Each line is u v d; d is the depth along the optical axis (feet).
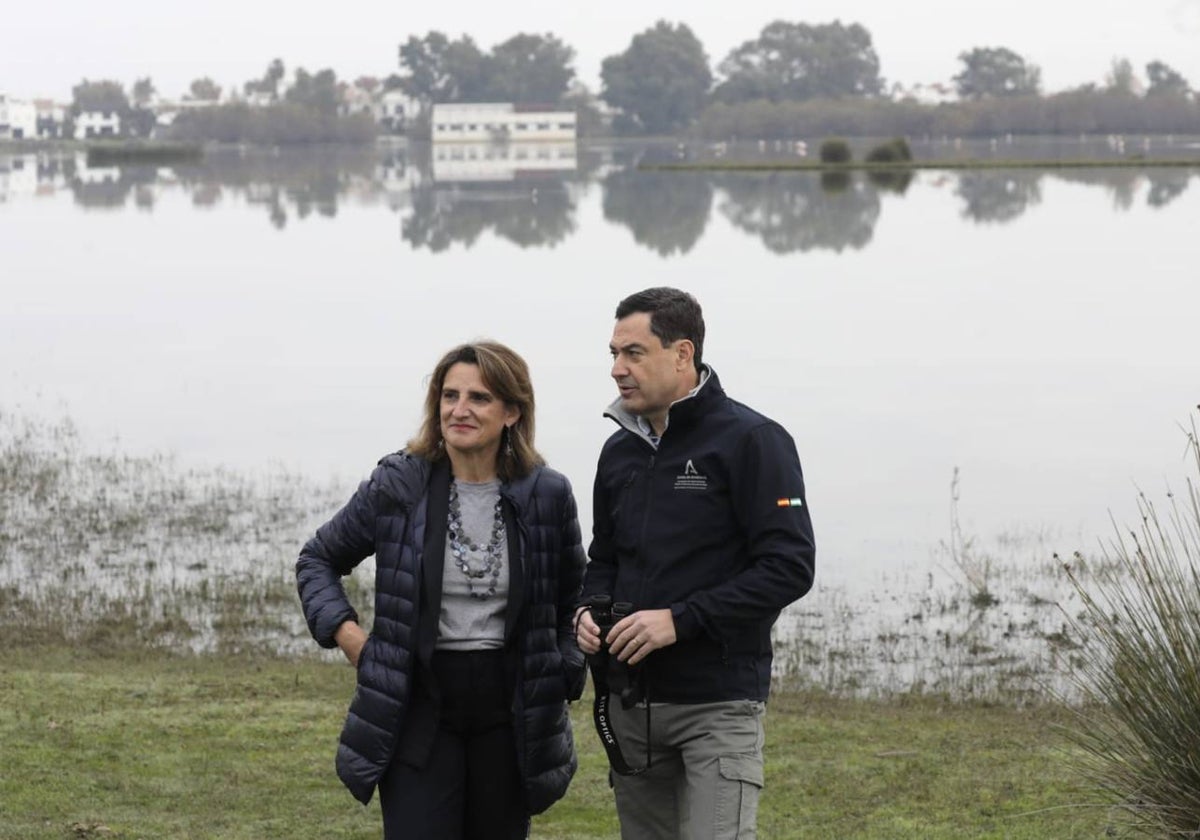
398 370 85.05
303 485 56.18
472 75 595.88
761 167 308.40
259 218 199.93
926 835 22.98
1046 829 22.77
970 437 66.08
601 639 15.28
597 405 71.56
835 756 28.04
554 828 23.65
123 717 28.66
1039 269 130.82
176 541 47.67
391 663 15.40
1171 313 103.86
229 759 26.07
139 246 162.40
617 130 580.71
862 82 574.97
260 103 601.21
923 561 46.44
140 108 626.23
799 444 64.80
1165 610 18.99
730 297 115.75
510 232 174.91
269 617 39.96
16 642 36.99
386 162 392.68
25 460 59.16
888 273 130.52
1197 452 21.12
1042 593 42.83
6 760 25.18
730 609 15.10
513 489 15.66
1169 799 18.84
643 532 15.61
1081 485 57.11
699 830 15.19
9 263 145.48
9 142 560.20
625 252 150.92
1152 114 485.15
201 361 87.86
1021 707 32.73
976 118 488.85
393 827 15.48
